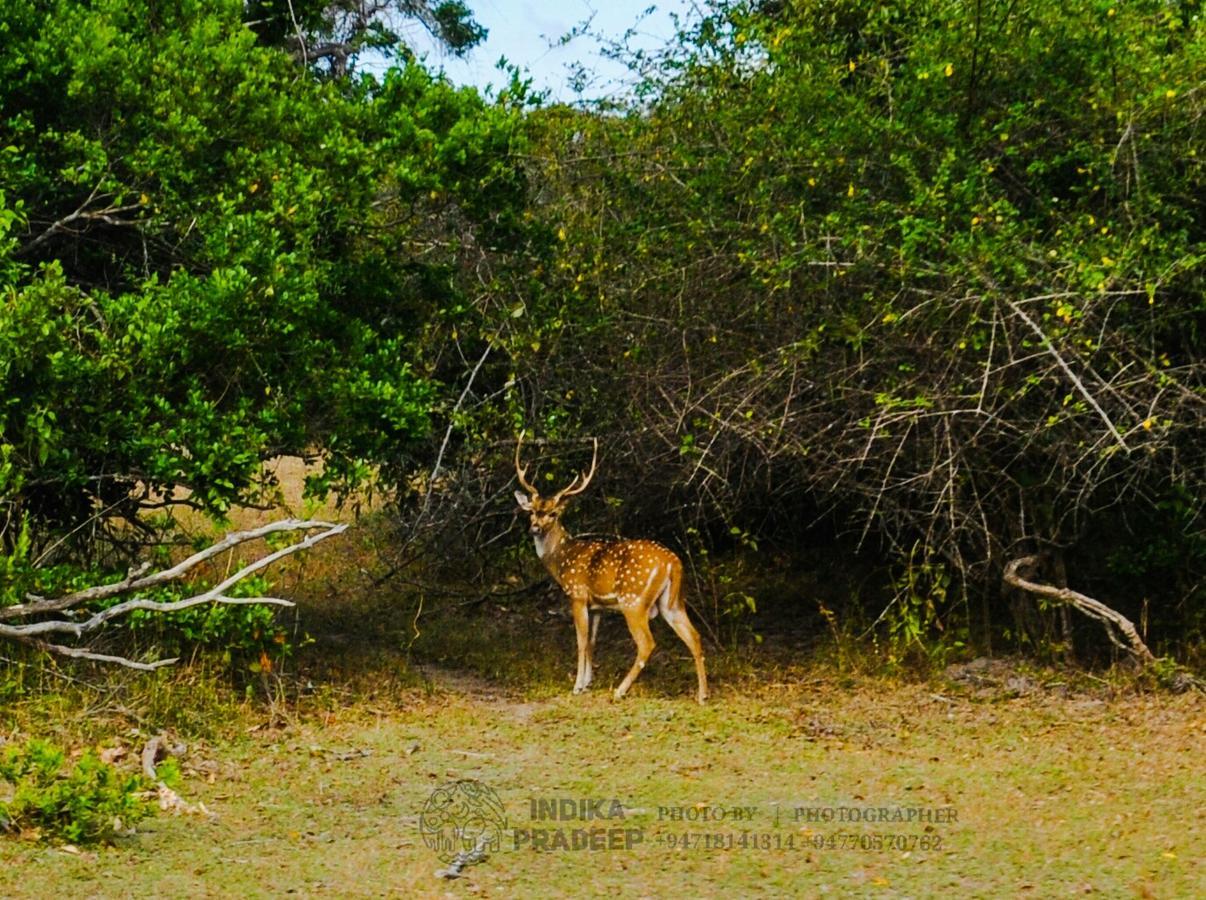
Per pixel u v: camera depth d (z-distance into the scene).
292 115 14.37
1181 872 9.13
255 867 9.20
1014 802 10.85
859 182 14.86
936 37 14.53
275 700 13.64
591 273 15.33
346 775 11.62
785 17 15.77
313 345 13.59
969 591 17.20
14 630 12.09
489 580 19.06
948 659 16.05
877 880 9.01
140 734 12.30
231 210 13.30
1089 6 14.35
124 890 8.68
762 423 14.27
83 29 13.51
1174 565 15.79
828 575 19.00
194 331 12.83
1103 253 13.16
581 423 16.41
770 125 14.93
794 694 14.81
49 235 13.48
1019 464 15.37
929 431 14.32
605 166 16.02
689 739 12.95
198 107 13.80
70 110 13.86
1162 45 14.49
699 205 15.05
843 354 14.31
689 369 14.86
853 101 14.67
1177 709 13.88
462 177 14.79
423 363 16.25
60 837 9.66
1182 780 11.41
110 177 13.61
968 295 13.25
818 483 15.64
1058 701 14.34
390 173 14.45
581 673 14.98
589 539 15.52
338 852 9.56
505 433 16.38
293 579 18.86
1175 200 14.49
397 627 17.19
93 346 13.20
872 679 15.30
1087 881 8.97
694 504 16.00
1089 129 14.59
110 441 12.98
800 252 13.95
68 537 14.33
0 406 12.25
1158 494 14.73
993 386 14.05
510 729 13.26
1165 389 13.70
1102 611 14.86
